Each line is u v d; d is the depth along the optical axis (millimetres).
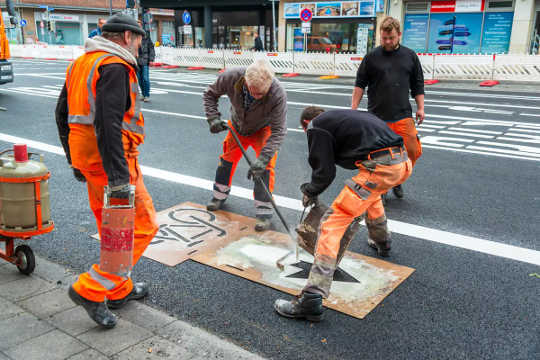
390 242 3607
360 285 3193
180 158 6477
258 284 3201
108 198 2404
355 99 4754
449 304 2982
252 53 22094
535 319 2828
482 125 9023
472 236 4039
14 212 3023
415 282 3254
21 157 3031
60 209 4496
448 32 20672
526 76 16734
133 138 2541
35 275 3168
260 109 3820
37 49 32469
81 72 2395
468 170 6066
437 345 2570
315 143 2834
